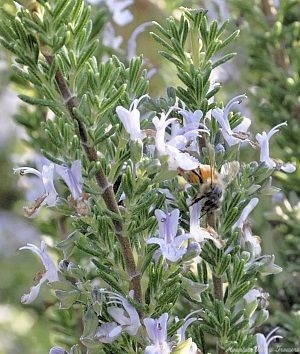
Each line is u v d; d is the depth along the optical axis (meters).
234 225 0.26
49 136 0.23
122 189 0.24
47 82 0.22
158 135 0.23
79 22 0.23
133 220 0.23
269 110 0.39
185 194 0.25
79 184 0.23
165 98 0.26
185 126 0.24
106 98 0.23
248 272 0.25
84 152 0.23
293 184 0.38
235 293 0.25
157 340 0.23
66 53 0.23
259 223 0.38
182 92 0.25
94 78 0.23
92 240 0.24
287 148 0.39
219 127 0.25
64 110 0.23
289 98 0.39
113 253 0.23
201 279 0.26
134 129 0.22
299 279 0.37
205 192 0.24
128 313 0.23
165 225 0.23
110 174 0.23
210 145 0.24
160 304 0.23
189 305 0.31
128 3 0.39
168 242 0.23
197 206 0.24
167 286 0.23
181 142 0.23
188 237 0.23
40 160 0.37
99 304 0.23
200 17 0.25
